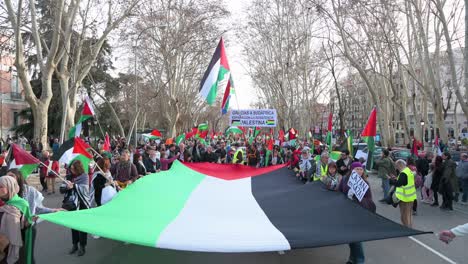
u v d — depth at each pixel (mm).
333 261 7051
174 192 7250
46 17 22234
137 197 6656
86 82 37031
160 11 28250
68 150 8500
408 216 9523
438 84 23453
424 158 14930
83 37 20047
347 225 4996
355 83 52906
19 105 52344
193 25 29906
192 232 4637
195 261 6953
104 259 7031
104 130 41469
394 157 21562
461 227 4254
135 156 11758
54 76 34656
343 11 25203
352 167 7906
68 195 7383
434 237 8906
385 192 13375
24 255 5145
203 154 19953
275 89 45812
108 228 4633
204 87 14656
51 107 35281
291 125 40625
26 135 36562
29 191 5656
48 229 9219
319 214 5527
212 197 6977
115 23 20984
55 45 18906
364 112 54625
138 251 7535
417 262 7082
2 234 4785
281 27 39688
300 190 7262
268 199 6715
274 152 18203
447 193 12805
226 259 7094
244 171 10109
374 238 4355
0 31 21156
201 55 39438
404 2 23797
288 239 4367
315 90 44969
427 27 24422
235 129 39406
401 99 34562
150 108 50125
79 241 7379
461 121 73062
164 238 4355
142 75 43062
